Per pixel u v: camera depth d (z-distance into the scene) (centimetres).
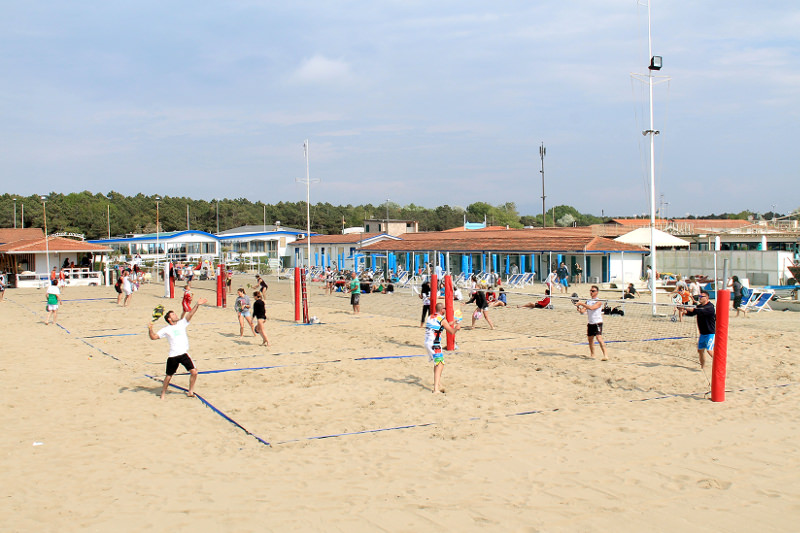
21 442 841
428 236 5497
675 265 4106
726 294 1027
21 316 2548
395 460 761
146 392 1142
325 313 2530
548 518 591
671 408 997
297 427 910
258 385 1195
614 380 1205
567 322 2130
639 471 714
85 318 2459
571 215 13125
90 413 994
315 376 1273
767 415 953
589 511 606
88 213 10088
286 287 4100
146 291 4031
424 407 1016
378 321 2247
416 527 573
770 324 2019
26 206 9512
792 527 570
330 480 696
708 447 800
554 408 1000
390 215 12238
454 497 644
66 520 592
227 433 884
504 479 693
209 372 1318
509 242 4447
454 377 1247
